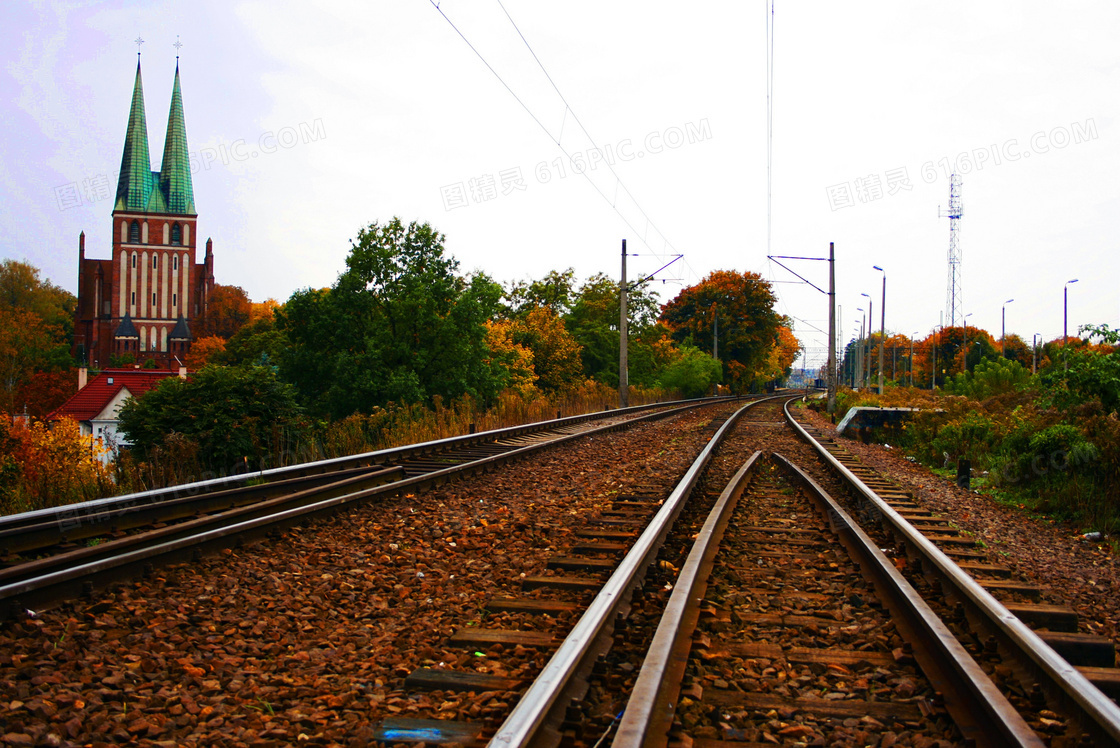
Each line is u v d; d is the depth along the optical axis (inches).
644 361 2369.6
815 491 391.2
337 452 598.5
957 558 285.7
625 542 291.1
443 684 158.7
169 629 189.0
